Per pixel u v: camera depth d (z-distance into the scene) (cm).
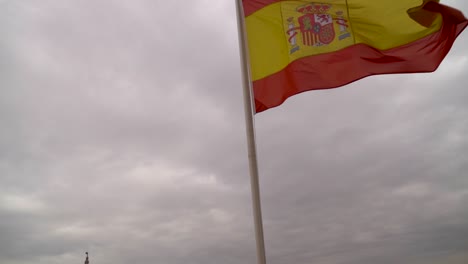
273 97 1412
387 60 1384
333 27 1454
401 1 1416
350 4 1457
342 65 1416
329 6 1473
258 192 1225
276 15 1491
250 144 1291
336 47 1434
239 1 1496
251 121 1321
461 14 1324
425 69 1347
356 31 1436
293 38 1463
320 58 1434
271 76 1434
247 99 1356
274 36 1471
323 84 1406
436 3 1351
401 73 1364
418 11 1397
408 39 1382
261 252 1155
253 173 1254
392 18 1409
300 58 1444
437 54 1352
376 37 1412
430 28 1376
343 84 1399
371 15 1430
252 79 1435
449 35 1359
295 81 1422
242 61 1407
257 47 1466
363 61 1407
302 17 1478
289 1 1498
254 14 1501
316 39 1452
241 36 1447
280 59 1448
